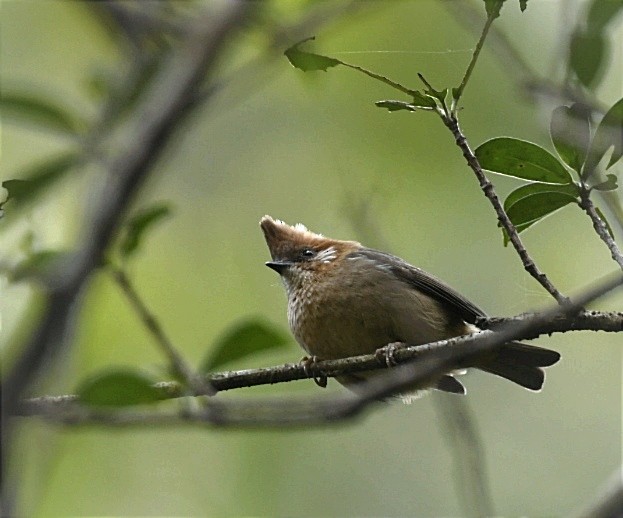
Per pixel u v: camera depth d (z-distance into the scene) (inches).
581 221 587.2
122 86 251.9
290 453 528.4
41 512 468.8
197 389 235.3
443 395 376.5
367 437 542.0
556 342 586.2
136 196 177.5
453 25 555.8
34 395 222.2
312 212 598.2
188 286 573.6
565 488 541.3
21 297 306.7
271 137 631.2
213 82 236.7
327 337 402.9
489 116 557.0
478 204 579.2
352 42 557.9
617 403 567.5
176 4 281.3
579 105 264.2
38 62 585.6
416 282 404.8
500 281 569.6
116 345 487.2
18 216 228.8
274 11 253.4
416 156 584.1
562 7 277.9
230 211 608.1
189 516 498.3
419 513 518.9
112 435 501.0
